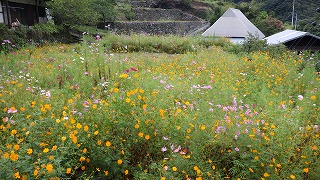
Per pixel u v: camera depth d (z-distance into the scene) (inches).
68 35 766.5
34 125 106.4
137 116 114.0
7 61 266.5
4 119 114.7
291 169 107.2
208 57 339.9
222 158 113.5
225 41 572.7
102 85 172.9
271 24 1358.3
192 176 105.6
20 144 100.8
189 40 545.0
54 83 202.5
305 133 125.3
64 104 140.9
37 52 361.7
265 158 109.4
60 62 264.5
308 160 112.2
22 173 84.1
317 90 193.6
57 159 88.8
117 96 126.3
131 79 169.9
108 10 1104.2
